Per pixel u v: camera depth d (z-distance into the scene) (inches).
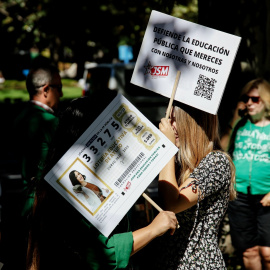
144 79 100.3
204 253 96.0
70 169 82.6
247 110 160.7
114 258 81.8
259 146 158.4
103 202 82.7
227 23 183.2
